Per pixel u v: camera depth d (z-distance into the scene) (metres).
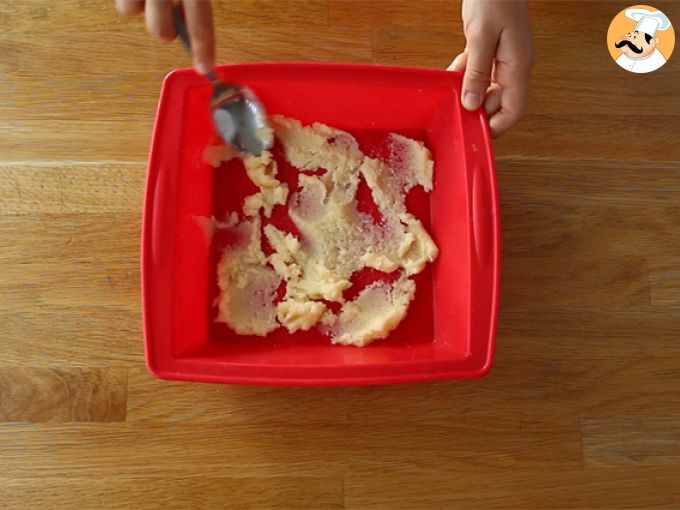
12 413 0.75
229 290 0.77
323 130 0.81
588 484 0.77
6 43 0.81
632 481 0.78
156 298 0.65
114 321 0.77
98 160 0.80
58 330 0.76
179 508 0.74
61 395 0.75
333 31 0.84
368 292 0.79
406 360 0.67
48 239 0.78
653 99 0.86
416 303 0.79
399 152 0.82
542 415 0.78
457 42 0.85
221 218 0.79
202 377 0.64
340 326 0.77
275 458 0.76
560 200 0.83
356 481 0.76
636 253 0.83
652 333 0.81
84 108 0.81
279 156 0.81
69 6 0.82
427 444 0.77
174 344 0.65
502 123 0.73
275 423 0.76
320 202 0.80
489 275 0.67
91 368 0.76
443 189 0.78
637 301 0.81
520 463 0.77
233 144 0.79
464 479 0.77
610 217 0.83
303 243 0.79
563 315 0.81
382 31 0.85
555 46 0.86
